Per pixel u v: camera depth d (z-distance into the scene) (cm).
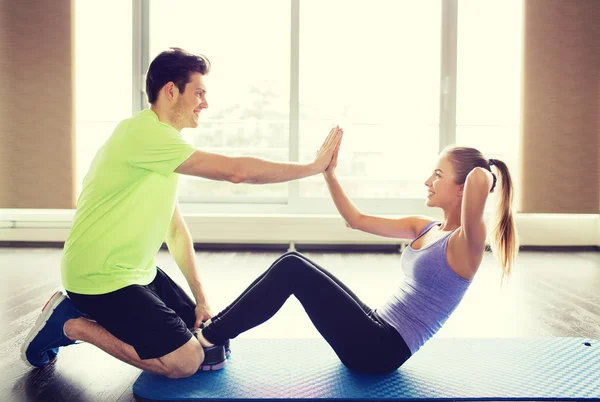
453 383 161
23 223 447
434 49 455
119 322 153
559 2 423
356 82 462
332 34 456
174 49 169
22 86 430
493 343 200
